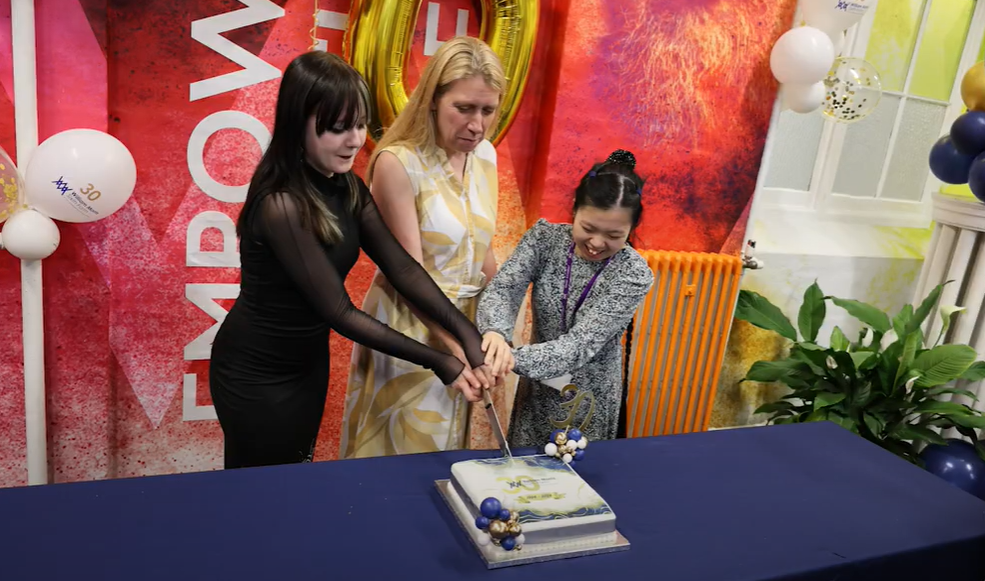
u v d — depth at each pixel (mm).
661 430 2992
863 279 3449
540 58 2541
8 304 2096
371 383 1919
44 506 1179
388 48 2137
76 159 1828
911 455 2768
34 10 1908
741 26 2676
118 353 2340
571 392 1769
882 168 3465
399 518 1243
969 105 2838
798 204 3348
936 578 1347
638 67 2572
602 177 1650
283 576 1056
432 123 1761
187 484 1280
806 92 2668
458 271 1880
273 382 1688
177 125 2203
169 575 1037
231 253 2377
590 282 1770
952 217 2973
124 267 2268
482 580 1091
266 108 2287
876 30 3172
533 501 1236
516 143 2619
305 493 1289
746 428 1771
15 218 1904
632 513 1316
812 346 2871
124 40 2086
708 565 1172
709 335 2928
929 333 3121
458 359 1641
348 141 1518
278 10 2211
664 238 2848
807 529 1316
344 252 1629
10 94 1946
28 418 2131
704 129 2750
